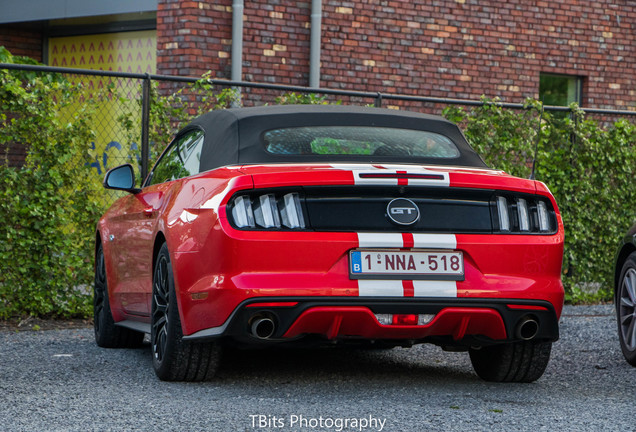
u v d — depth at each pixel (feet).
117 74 31.60
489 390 20.16
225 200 18.30
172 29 45.01
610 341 28.22
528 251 19.06
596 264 39.73
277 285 17.99
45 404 18.06
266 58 46.52
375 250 18.39
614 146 39.63
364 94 35.04
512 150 38.19
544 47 54.34
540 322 19.24
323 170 18.48
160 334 20.53
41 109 30.48
